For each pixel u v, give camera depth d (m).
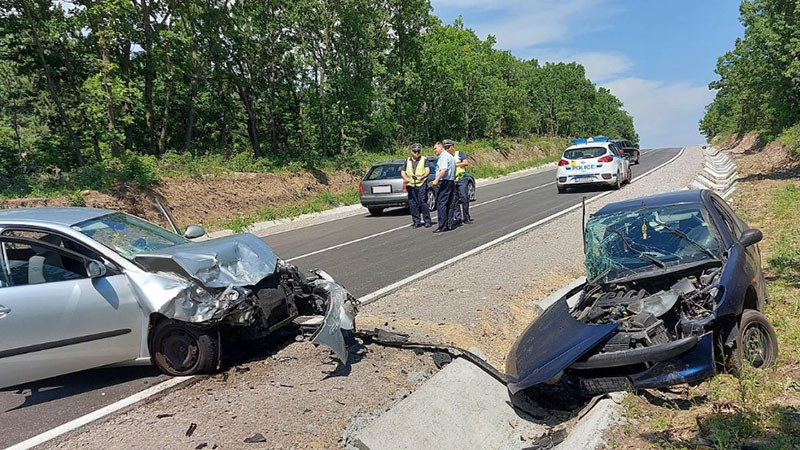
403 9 37.00
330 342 5.23
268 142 32.12
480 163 40.44
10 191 14.88
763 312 5.38
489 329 6.41
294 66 28.42
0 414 4.77
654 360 4.21
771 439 3.50
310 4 27.02
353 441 4.20
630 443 3.74
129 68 23.55
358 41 30.11
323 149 29.72
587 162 19.23
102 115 19.16
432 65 39.88
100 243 5.37
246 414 4.50
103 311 5.06
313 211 20.33
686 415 4.01
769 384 4.14
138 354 5.29
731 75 49.94
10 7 17.97
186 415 4.52
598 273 5.56
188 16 22.56
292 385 5.04
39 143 20.72
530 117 64.06
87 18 18.61
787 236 9.36
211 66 25.75
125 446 4.07
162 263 5.25
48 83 19.08
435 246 11.28
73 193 15.08
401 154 34.12
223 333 5.61
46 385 5.35
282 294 5.88
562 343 4.69
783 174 18.56
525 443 4.50
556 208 15.81
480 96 44.81
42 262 5.12
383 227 14.97
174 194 17.80
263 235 15.59
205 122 30.03
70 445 4.13
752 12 28.22
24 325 4.82
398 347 5.80
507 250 10.16
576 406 4.96
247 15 25.23
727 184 17.34
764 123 36.66
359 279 8.84
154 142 25.36
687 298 4.59
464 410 4.81
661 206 5.86
